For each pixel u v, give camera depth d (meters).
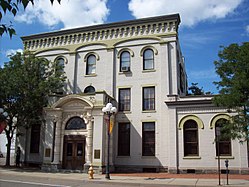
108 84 28.80
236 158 23.06
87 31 30.72
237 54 18.16
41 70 27.84
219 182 16.69
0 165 28.39
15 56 27.36
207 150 23.81
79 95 26.14
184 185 16.50
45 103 26.94
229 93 18.39
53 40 31.88
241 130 18.33
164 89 27.09
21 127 29.67
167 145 25.72
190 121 24.81
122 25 29.66
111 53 29.45
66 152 25.61
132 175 22.56
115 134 27.36
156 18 28.66
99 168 23.66
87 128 25.02
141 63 28.39
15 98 26.03
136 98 27.72
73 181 18.73
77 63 30.47
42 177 19.97
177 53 28.83
